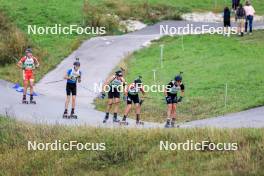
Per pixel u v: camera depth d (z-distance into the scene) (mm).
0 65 138625
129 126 90875
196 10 198000
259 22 188375
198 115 99750
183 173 71625
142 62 138125
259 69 120875
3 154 83188
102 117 101375
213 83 113938
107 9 185875
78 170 78125
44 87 124938
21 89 119812
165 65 132750
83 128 86750
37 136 86312
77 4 184375
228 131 80062
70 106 109750
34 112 102312
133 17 185875
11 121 92125
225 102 102562
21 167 80125
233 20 187500
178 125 92312
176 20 190000
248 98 104688
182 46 146500
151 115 102250
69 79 98875
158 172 72938
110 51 152375
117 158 79438
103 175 75875
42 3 180250
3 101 109000
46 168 79375
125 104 108312
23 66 108312
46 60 143375
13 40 145125
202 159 75188
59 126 88750
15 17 168375
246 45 148125
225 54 137500
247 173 69000
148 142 81312
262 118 92875
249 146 75562
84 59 146125
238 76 117125
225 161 72812
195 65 129250
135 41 161875
